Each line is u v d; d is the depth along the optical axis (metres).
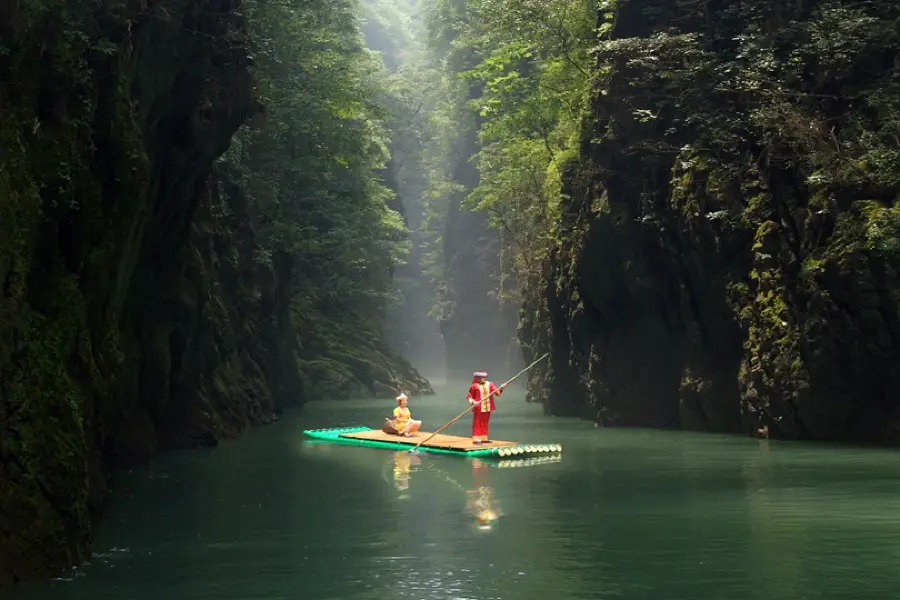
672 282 25.25
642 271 25.91
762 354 21.72
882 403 19.88
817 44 22.33
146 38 15.34
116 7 13.92
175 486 15.41
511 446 19.97
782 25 23.98
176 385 21.61
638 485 14.74
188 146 18.53
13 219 9.63
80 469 9.84
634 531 11.07
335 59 44.97
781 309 21.50
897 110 21.14
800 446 19.77
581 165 28.67
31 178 10.50
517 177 41.41
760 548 10.01
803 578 8.70
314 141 44.56
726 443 20.94
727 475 15.67
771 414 21.41
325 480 16.03
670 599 8.07
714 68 24.64
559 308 31.34
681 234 24.31
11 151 10.19
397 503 13.44
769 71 23.27
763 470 16.17
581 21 32.84
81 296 11.77
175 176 18.39
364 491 14.65
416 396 49.59
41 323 10.45
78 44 12.14
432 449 20.92
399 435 23.34
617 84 26.59
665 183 25.42
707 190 23.44
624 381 26.91
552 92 36.88
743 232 22.75
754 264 22.31
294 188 44.25
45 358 9.93
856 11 22.69
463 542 10.58
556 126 39.16
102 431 13.27
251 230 31.88
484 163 48.91
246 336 30.23
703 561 9.45
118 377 14.87
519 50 36.72
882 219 19.39
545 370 39.38
